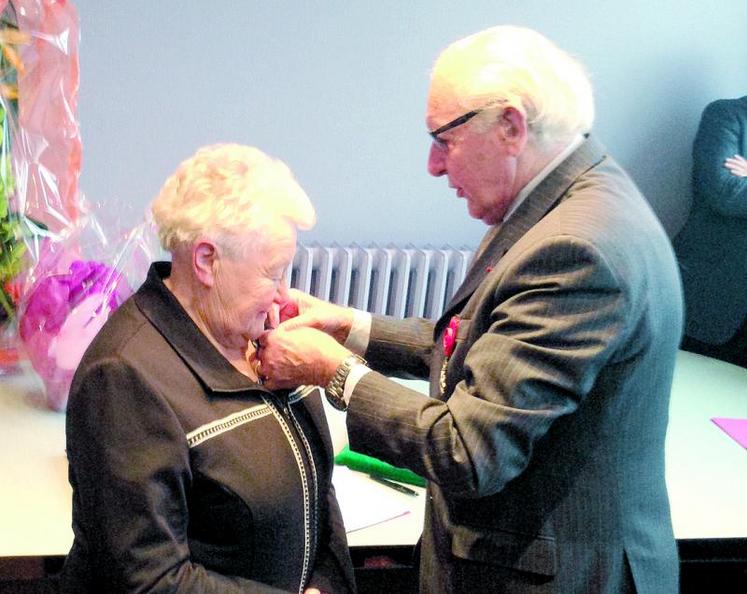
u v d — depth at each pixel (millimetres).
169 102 2947
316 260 3090
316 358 1307
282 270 1215
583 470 1308
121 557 1105
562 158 1348
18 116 2059
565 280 1214
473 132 1298
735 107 3227
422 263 3148
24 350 2012
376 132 3168
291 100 3057
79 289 1917
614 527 1325
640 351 1274
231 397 1207
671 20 3395
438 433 1243
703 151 3229
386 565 1986
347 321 1651
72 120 2129
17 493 1631
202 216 1152
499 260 1354
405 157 3223
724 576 2373
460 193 1398
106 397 1112
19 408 1958
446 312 1470
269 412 1238
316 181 3166
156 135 2969
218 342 1247
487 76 1271
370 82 3111
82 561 1202
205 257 1174
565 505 1317
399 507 1731
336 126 3123
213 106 2990
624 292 1216
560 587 1326
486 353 1248
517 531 1338
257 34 2959
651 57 3420
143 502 1100
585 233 1226
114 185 2980
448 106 1301
